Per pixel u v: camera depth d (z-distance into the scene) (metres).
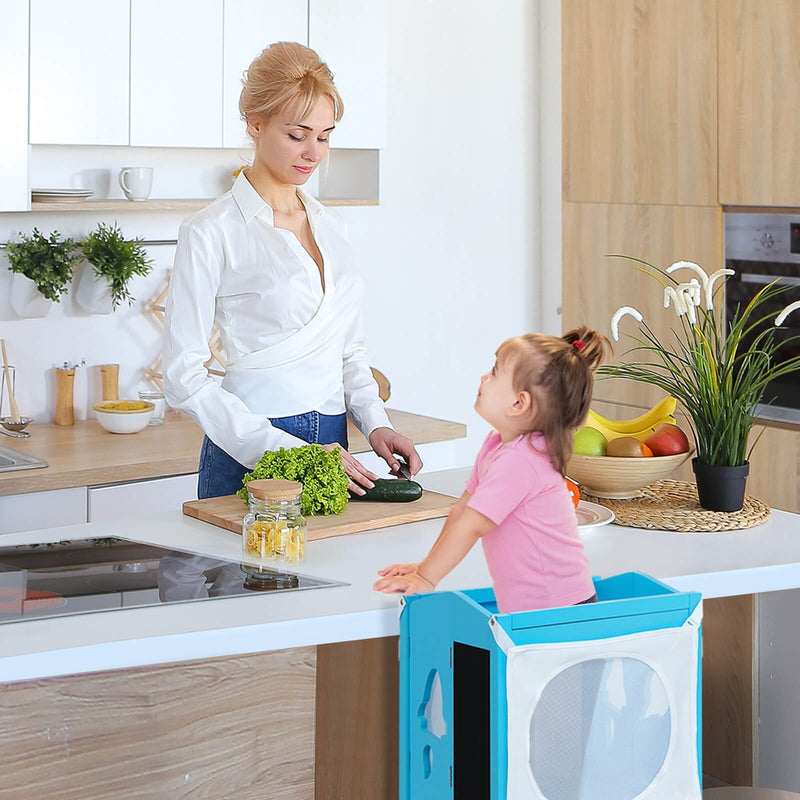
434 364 4.52
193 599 1.77
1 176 3.33
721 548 2.09
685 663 1.66
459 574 1.96
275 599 1.78
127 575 1.88
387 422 2.63
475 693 1.59
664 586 1.71
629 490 2.37
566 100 4.43
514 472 1.73
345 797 2.30
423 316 4.46
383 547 2.07
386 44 3.96
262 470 2.19
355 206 4.23
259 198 2.44
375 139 3.96
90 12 3.40
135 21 3.48
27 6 3.30
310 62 2.34
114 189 3.78
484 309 4.61
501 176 4.57
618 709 1.62
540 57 4.60
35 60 3.33
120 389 3.90
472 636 1.59
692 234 4.01
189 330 2.41
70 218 3.74
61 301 3.76
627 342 4.29
